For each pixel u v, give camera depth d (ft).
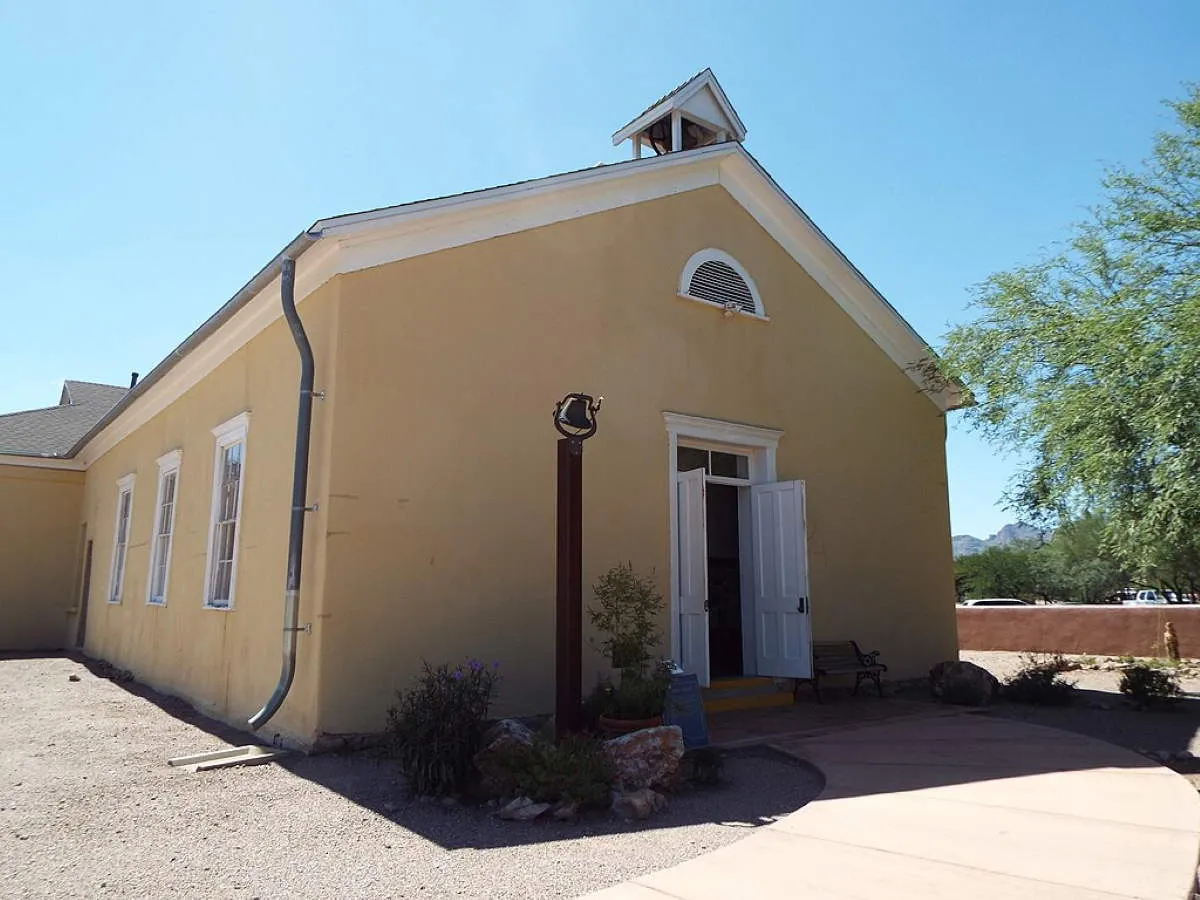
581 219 31.58
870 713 31.58
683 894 12.39
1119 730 28.86
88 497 59.88
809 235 40.34
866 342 42.63
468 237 28.04
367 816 17.19
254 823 16.71
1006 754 22.82
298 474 24.34
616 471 30.94
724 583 38.32
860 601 39.34
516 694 26.45
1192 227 30.66
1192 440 26.84
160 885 13.34
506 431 27.78
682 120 41.01
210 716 29.55
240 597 28.73
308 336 26.58
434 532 25.57
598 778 17.81
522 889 13.08
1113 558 34.73
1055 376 33.24
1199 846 14.34
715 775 20.29
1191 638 58.13
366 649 23.70
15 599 59.52
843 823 16.11
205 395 36.37
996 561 139.33
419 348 26.22
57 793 18.93
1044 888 12.35
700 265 35.73
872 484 41.22
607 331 31.55
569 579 21.25
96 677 42.01
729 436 35.22
